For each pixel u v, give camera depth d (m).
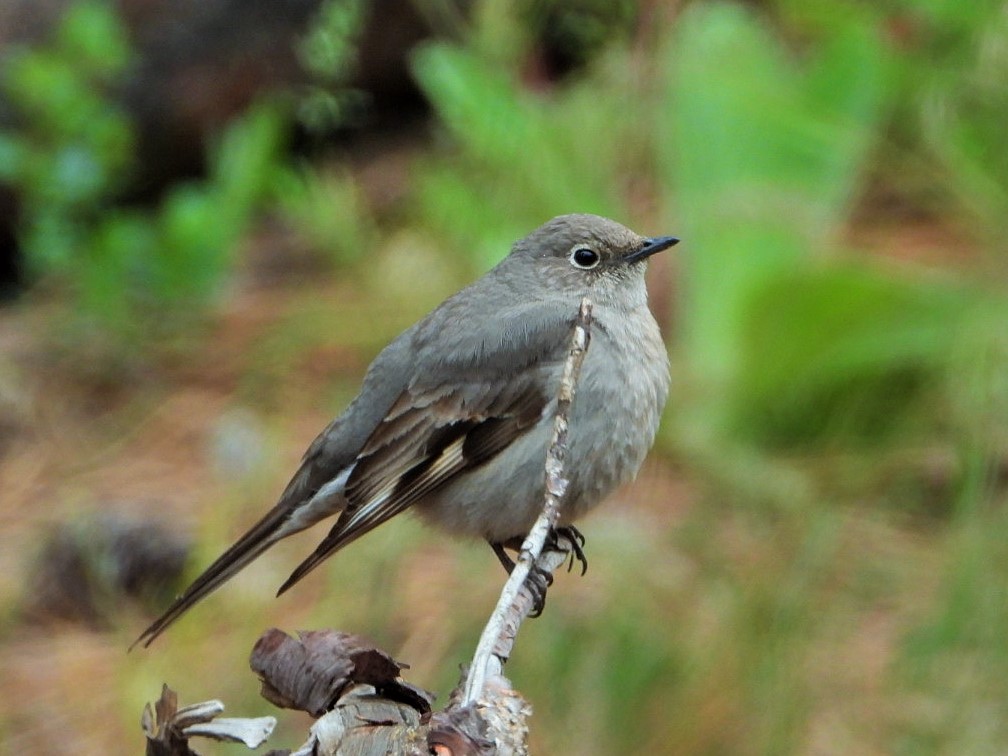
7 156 14.44
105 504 12.05
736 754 9.16
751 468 11.84
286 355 13.82
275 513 8.70
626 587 10.11
